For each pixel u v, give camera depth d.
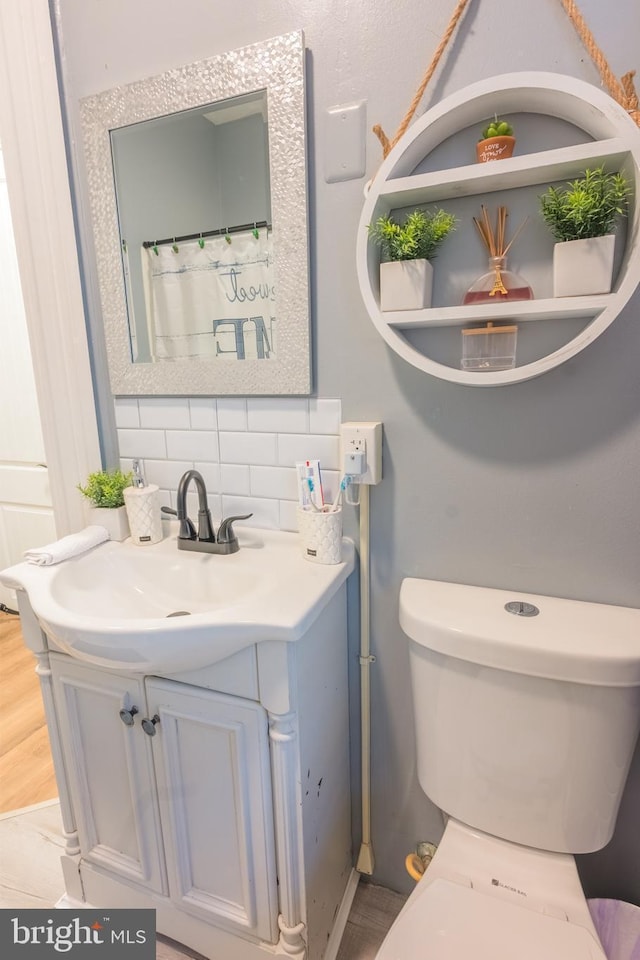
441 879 0.82
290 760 0.86
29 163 1.19
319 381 1.06
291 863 0.91
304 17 0.93
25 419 2.29
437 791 0.95
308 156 0.97
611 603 0.93
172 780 0.95
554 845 0.87
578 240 0.76
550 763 0.84
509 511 0.97
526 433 0.93
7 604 2.59
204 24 1.01
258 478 1.16
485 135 0.82
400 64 0.90
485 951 0.70
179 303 1.14
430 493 1.02
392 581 1.09
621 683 0.78
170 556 1.10
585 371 0.88
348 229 0.98
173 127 1.07
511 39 0.83
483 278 0.87
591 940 0.72
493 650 0.83
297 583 0.93
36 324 1.28
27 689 2.02
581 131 0.82
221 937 1.00
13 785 1.57
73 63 1.14
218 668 0.86
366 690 1.13
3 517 2.45
